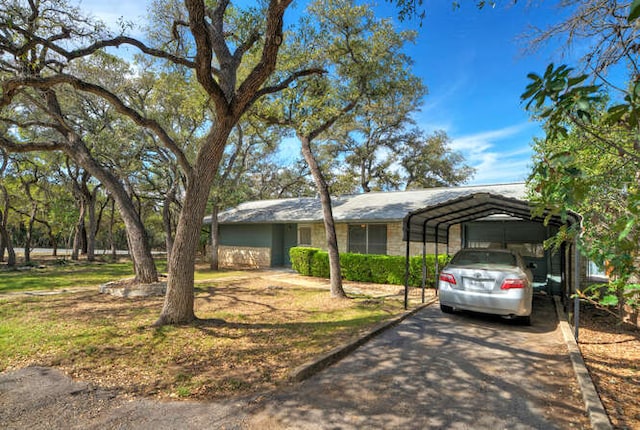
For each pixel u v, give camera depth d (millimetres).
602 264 3434
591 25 4762
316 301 8812
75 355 4695
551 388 3822
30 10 6336
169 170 15992
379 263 12398
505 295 6402
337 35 9391
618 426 2994
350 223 15273
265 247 18844
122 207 10328
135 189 19625
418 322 6855
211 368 4301
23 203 24578
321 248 16500
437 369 4359
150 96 13570
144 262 10250
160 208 28141
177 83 10289
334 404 3412
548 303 9266
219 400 3488
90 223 22094
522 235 11336
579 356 4672
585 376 3982
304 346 5102
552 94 2277
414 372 4254
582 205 4500
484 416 3205
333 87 9969
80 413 3211
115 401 3457
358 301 8844
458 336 5871
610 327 6512
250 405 3385
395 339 5688
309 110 9766
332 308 7969
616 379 4043
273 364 4430
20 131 14141
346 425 3027
